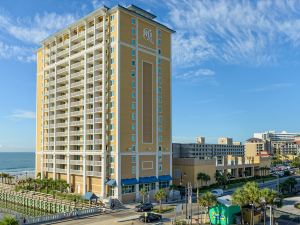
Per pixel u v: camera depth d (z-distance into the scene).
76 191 100.38
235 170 135.62
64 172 105.06
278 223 59.53
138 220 65.94
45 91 118.50
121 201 85.31
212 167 116.88
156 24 100.75
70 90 105.88
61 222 64.75
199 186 107.44
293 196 90.50
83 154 97.38
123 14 92.44
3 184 126.81
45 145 116.44
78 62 104.75
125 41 92.12
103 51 93.06
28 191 105.38
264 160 154.00
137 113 92.81
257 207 59.91
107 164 89.75
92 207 77.12
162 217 68.19
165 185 98.38
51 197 94.19
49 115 115.12
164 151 99.56
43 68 120.25
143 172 92.50
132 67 93.12
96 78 95.88
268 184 122.69
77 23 104.19
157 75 100.19
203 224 59.84
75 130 105.06
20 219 63.38
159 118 99.31
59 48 113.62
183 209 74.62
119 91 88.94
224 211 58.59
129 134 90.25
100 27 95.94
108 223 63.53
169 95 103.50
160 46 102.25
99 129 93.44
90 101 97.56
